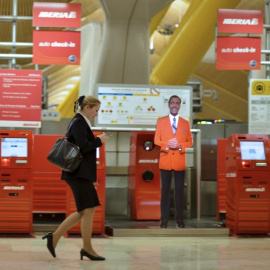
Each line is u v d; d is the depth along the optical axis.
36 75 12.00
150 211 12.02
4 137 10.05
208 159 13.56
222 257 7.72
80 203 7.23
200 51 22.97
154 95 12.81
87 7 28.02
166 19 34.53
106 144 14.12
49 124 13.65
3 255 7.70
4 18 12.21
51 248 7.39
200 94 22.66
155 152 12.13
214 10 21.58
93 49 27.23
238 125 13.77
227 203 10.93
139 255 7.84
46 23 12.03
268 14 13.09
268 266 6.98
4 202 10.05
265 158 10.52
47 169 11.88
